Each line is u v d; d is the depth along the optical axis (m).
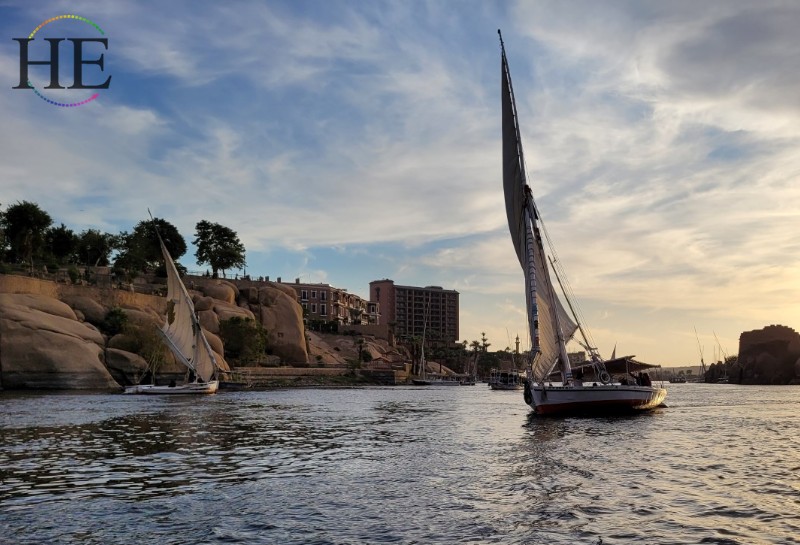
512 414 45.69
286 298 145.00
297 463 20.41
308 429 32.75
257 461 20.78
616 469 19.09
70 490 15.57
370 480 17.17
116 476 17.64
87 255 131.00
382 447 24.92
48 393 65.62
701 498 14.71
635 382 46.72
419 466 19.73
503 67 44.78
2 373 70.06
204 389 74.88
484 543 10.92
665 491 15.55
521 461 20.81
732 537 11.31
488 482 16.80
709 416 44.75
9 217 98.06
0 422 33.50
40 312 76.75
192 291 126.25
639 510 13.40
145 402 54.94
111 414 39.97
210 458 21.41
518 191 44.56
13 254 101.94
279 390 98.44
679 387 180.25
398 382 157.50
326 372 134.38
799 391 127.25
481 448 24.56
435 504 14.03
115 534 11.55
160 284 126.56
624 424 36.22
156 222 137.75
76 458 21.02
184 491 15.52
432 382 165.62
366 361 170.62
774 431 32.84
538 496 14.88
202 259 151.38
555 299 43.69
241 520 12.61
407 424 36.34
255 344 118.69
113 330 87.56
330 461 20.89
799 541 11.06
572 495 14.98
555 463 20.30
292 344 140.38
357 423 36.84
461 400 72.38
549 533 11.53
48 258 107.38
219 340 107.31
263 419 39.06
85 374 74.00
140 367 81.69
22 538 11.28
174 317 79.50
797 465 20.17
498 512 13.22
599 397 41.44
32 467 19.06
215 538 11.30
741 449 24.56
